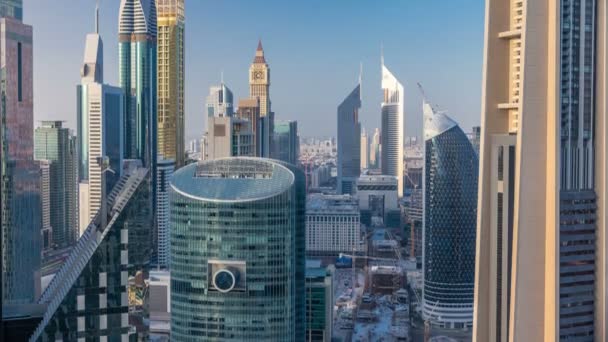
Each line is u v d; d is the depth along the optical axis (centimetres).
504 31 3002
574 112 2920
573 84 2919
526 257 2947
